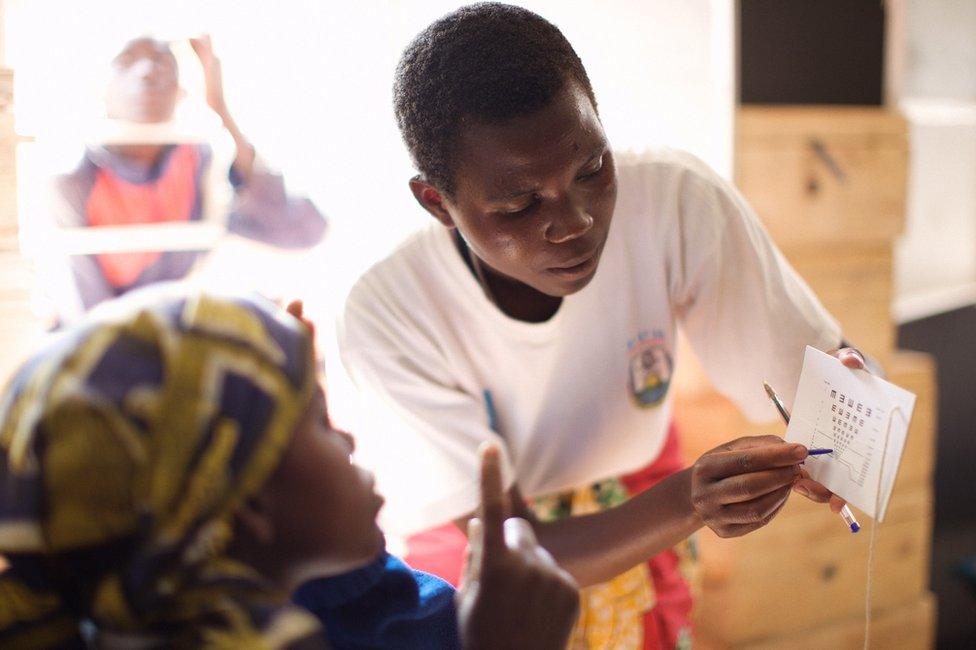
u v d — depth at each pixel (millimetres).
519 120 980
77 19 1884
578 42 2094
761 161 1982
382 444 1284
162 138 1960
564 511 1420
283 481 662
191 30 1975
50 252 1842
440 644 918
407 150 1142
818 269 2062
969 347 2830
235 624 605
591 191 1032
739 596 2010
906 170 2127
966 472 2816
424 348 1256
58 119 1891
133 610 604
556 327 1262
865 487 911
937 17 2789
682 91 2115
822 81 2170
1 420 623
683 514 1087
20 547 611
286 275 2074
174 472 598
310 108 2086
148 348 609
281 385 637
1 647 637
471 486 1257
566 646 731
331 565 706
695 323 1330
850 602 2143
